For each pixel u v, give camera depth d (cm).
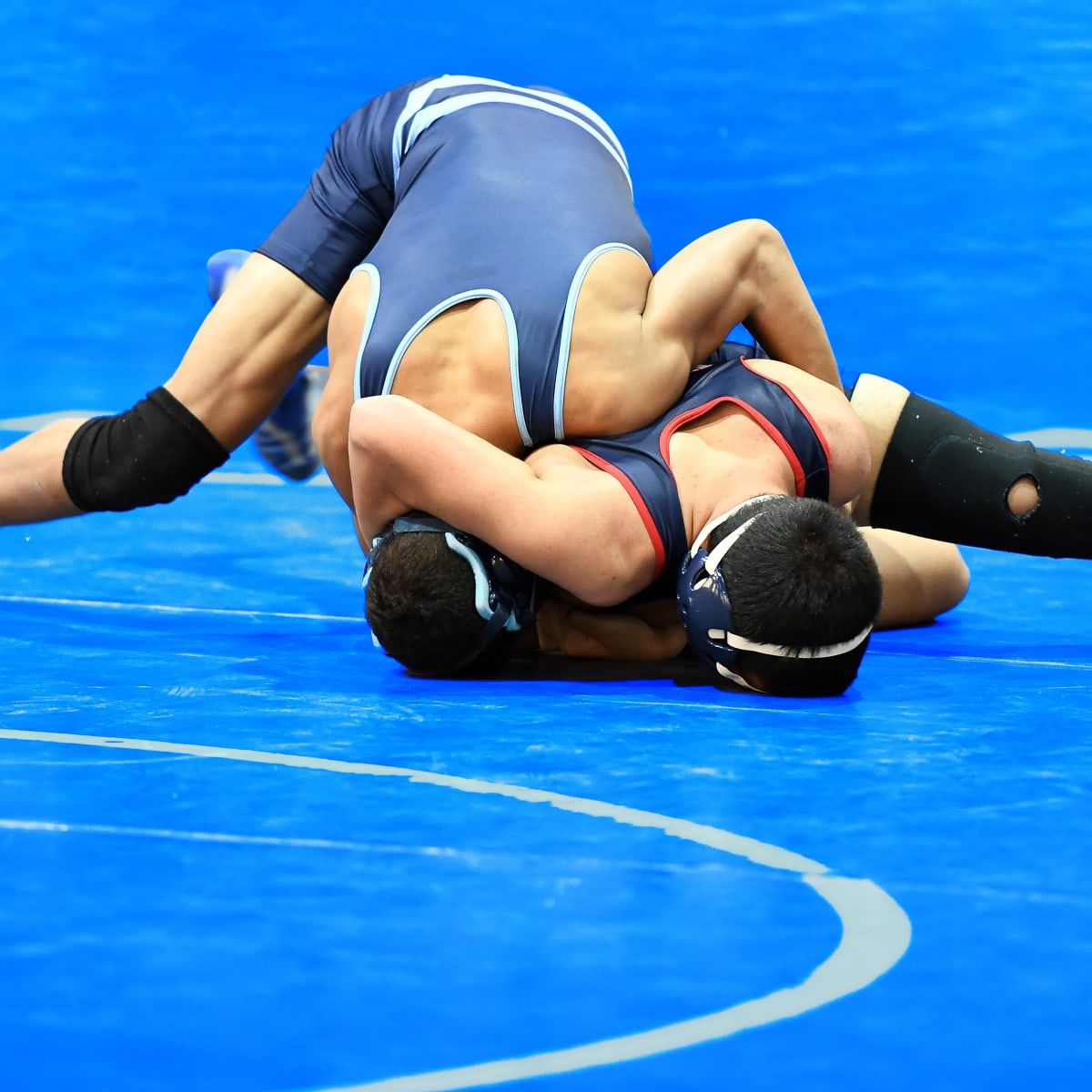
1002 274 2244
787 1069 400
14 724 796
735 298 999
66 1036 417
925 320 2177
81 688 902
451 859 564
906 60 2516
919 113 2442
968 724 808
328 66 2548
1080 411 2033
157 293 2266
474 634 923
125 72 2570
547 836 592
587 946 479
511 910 510
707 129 2428
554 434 950
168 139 2473
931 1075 398
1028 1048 412
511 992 445
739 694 902
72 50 2598
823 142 2409
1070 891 531
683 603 890
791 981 454
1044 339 2147
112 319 2222
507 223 993
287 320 1127
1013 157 2386
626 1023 425
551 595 973
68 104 2527
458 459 899
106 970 460
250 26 2602
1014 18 2547
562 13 2611
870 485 1079
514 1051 409
